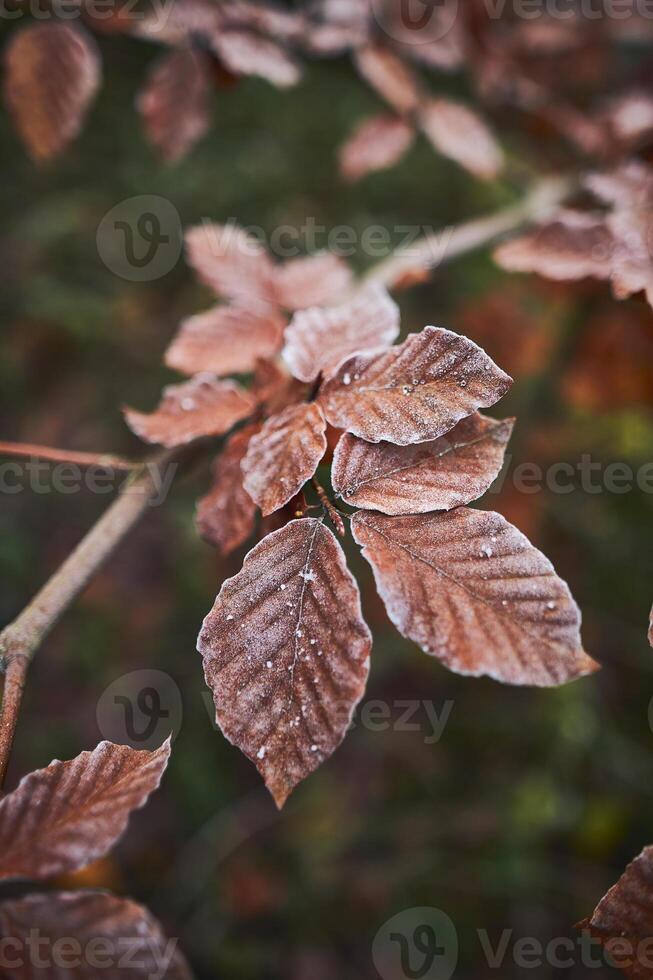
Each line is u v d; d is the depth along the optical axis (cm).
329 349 60
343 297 69
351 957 122
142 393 153
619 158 90
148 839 132
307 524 56
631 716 129
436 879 124
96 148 161
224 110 159
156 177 157
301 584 55
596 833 122
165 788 135
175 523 131
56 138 85
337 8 94
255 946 123
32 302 155
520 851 122
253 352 66
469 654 54
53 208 157
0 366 154
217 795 134
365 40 94
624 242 68
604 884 120
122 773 55
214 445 65
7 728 57
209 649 55
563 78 115
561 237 69
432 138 91
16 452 62
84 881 119
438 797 131
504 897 122
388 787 135
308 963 121
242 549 127
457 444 57
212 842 131
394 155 92
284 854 131
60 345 157
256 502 57
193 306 154
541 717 127
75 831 53
